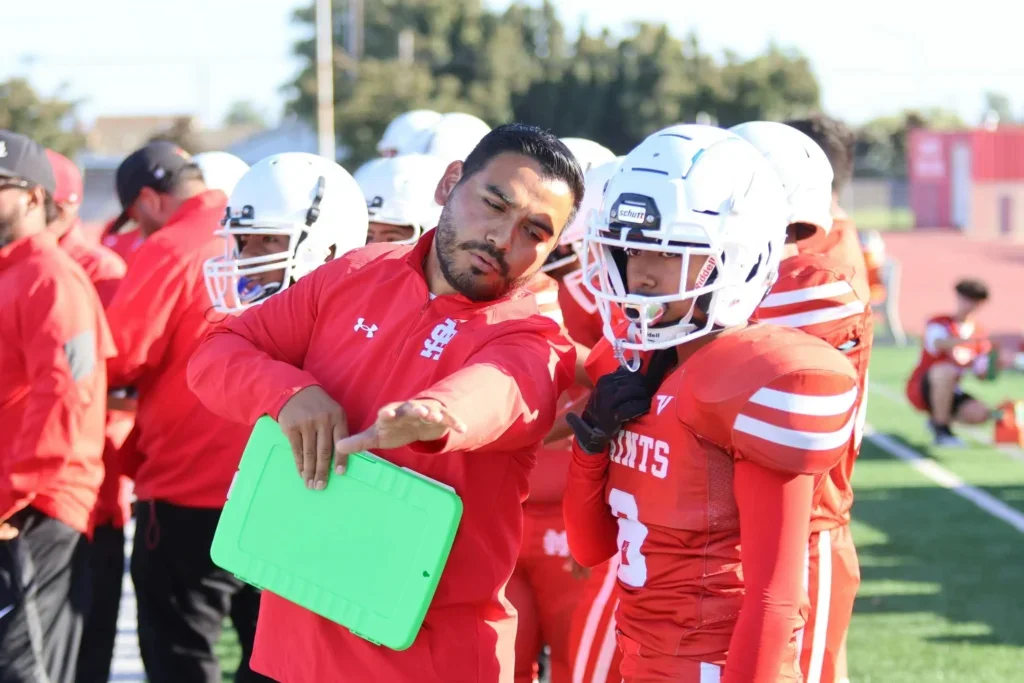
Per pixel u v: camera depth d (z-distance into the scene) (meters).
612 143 58.50
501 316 2.68
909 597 6.49
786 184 3.76
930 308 24.34
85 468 4.20
